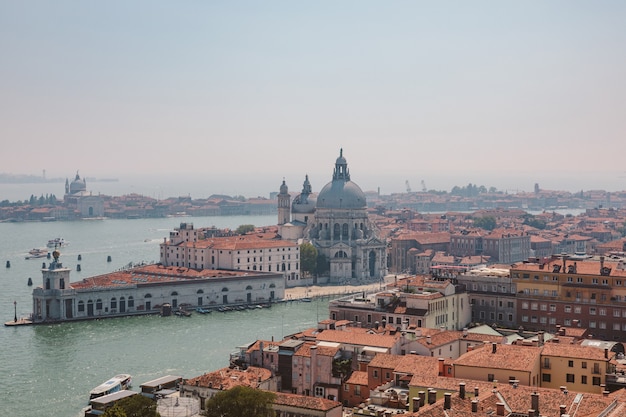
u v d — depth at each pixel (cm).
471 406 14250
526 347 18788
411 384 17125
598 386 18012
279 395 19300
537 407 14412
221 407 17725
